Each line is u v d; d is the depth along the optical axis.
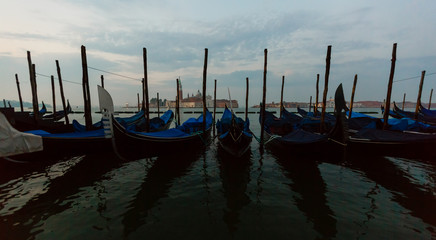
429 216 5.04
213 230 4.52
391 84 11.50
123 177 7.68
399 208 5.41
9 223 4.75
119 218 4.99
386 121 11.89
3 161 6.99
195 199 5.96
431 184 6.92
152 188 6.71
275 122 14.33
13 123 12.55
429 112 16.03
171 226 4.67
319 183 7.06
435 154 7.90
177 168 8.75
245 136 9.91
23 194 6.20
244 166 8.98
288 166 8.95
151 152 8.09
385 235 4.34
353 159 9.72
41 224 4.73
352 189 6.57
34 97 13.98
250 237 4.29
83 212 5.24
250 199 5.95
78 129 11.37
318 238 4.24
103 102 6.49
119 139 6.93
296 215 5.09
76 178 7.53
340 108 6.98
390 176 7.66
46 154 7.25
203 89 12.57
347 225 4.68
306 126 13.98
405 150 8.22
